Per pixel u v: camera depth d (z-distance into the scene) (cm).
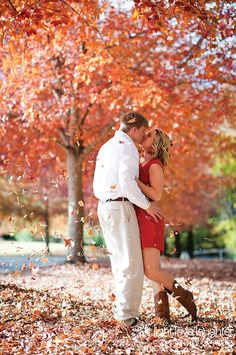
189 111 1048
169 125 1078
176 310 637
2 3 609
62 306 607
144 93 977
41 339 499
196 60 1035
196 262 1714
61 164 1434
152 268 550
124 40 1059
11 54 874
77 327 526
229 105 1194
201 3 649
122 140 545
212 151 1625
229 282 1044
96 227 566
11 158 1184
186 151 1098
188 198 2366
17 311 580
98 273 1072
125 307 536
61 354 460
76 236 1165
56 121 1137
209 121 1246
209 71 962
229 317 606
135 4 599
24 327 529
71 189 1177
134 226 537
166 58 1133
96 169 558
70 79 1065
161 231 555
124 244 532
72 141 1154
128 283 533
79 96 1105
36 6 605
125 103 1112
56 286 862
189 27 952
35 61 1035
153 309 639
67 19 642
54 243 2633
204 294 834
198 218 2634
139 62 1164
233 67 1054
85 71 962
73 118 1199
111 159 540
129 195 525
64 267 1139
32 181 679
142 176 564
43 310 587
